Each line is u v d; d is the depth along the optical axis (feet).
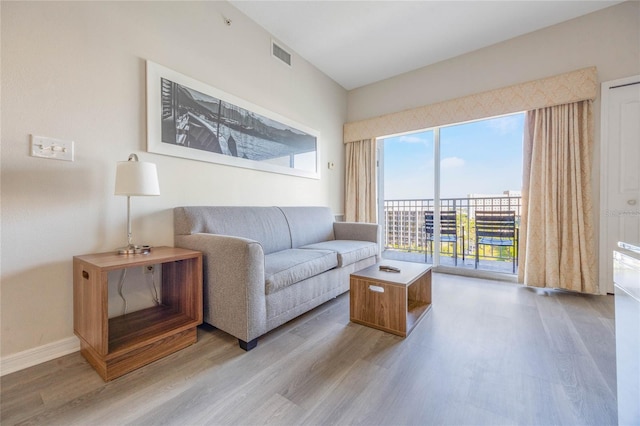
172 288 6.06
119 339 4.53
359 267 8.91
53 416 3.39
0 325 4.30
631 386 2.58
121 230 5.72
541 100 8.55
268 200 9.34
